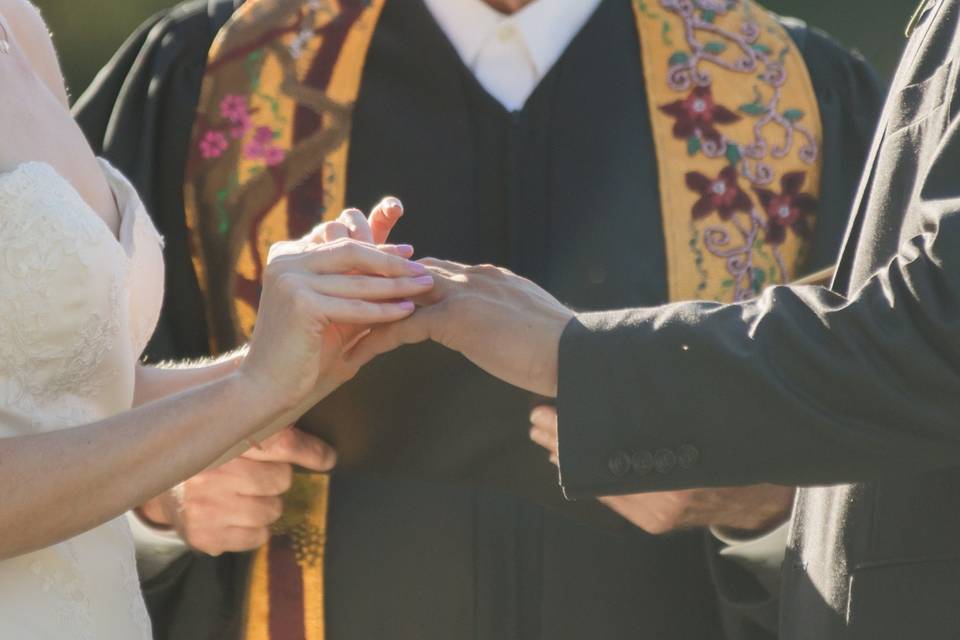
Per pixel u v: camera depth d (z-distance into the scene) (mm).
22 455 5746
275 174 8859
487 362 6367
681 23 9258
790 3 22109
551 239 8836
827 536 6406
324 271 6355
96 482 5793
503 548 8555
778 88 9211
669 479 5871
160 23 9367
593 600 8562
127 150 9016
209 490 8031
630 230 8844
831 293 5902
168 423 5945
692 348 5832
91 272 6145
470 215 8867
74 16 23031
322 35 9031
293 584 8664
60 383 6234
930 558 5938
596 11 9141
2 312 5953
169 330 8906
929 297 5523
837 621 6227
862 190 6574
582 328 6078
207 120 8984
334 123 8922
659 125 9031
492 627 8547
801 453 5738
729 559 8227
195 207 8930
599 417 5926
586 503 7652
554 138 8945
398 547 8570
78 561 6230
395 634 8562
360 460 7801
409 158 8883
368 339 6684
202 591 8875
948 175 5691
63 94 7172
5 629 5926
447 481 7738
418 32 8961
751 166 9055
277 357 6164
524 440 7520
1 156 6207
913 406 5594
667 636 8602
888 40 22031
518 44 8961
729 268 8922
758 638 8438
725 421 5785
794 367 5730
